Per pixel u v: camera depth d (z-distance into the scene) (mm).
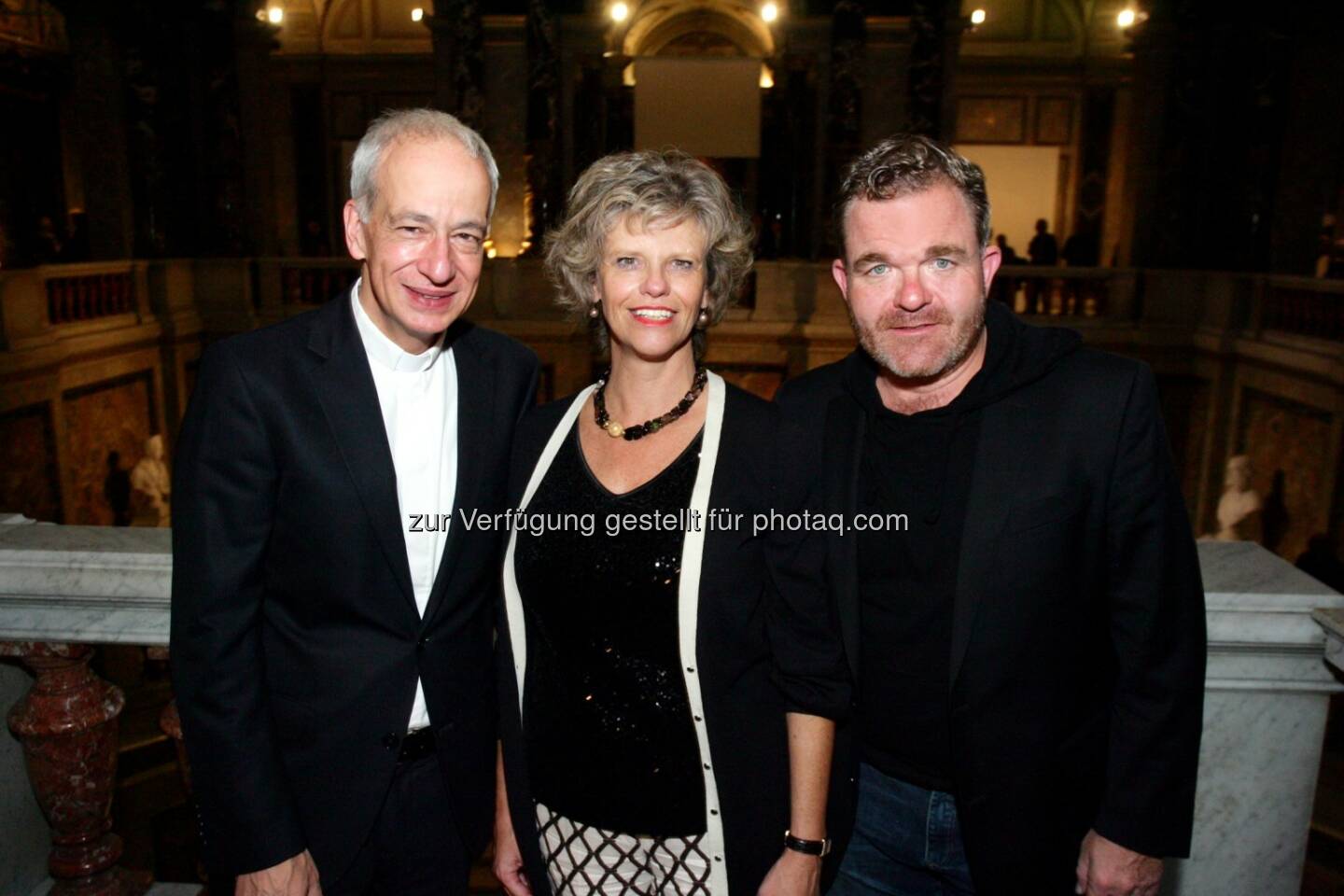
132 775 5496
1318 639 1949
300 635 1774
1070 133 19609
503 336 2002
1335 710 6258
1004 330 1752
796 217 13984
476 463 1853
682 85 14844
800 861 1749
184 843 4914
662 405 1797
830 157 13453
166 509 12000
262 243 14438
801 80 14000
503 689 1859
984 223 1670
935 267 1620
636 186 1675
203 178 13781
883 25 13172
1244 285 12328
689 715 1738
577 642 1759
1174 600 1618
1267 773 2061
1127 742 1655
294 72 19422
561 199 14234
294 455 1700
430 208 1635
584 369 13555
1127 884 1671
